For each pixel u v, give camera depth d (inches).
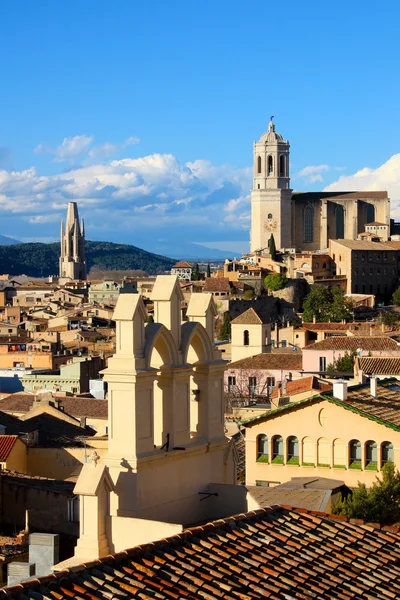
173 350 1416.1
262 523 1398.9
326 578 1298.0
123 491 1343.5
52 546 1552.7
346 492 2987.2
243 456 3927.2
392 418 3206.2
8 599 1091.3
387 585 1332.4
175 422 1416.1
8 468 3853.3
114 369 1344.7
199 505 1459.2
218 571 1237.7
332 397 3218.5
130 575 1184.8
